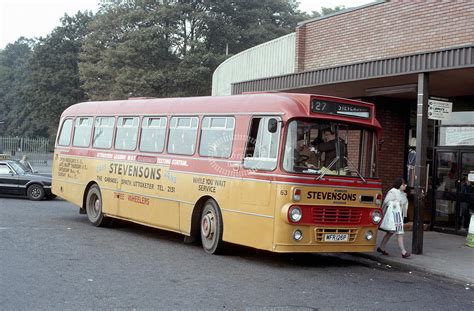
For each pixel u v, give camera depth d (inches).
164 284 326.6
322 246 397.1
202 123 468.1
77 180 622.2
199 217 466.3
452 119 619.8
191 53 1734.7
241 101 438.3
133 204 534.9
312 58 684.1
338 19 647.8
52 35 2637.8
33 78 2603.3
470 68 431.2
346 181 406.9
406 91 578.6
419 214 475.2
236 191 419.5
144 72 1713.8
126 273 352.5
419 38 546.0
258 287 331.6
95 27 2004.2
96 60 1998.0
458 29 507.2
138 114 547.8
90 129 616.1
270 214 390.6
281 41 738.2
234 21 1941.4
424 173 476.4
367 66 512.4
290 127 394.6
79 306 271.7
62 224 585.0
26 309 263.4
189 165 471.2
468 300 336.5
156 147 516.1
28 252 407.8
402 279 392.5
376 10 597.6
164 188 496.4
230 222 422.3
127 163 547.8
